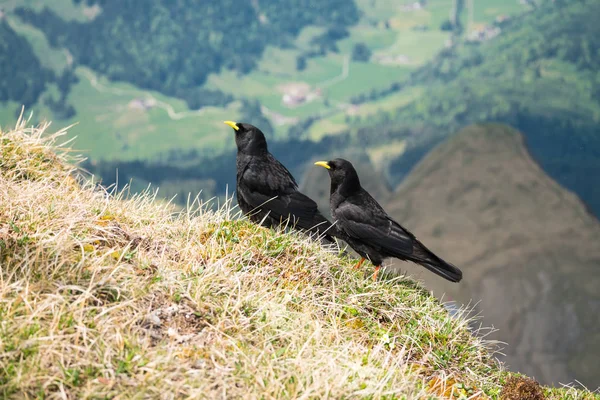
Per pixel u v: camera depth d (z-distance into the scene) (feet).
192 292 19.76
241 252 23.38
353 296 23.63
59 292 17.85
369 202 27.02
